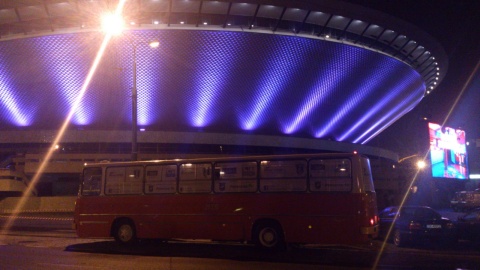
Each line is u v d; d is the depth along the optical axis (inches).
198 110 2022.6
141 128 2128.4
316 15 1662.2
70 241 717.3
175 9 1567.4
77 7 1504.7
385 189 2349.9
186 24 1615.4
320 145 2361.0
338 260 520.4
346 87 2038.6
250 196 579.5
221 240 588.1
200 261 514.6
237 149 2226.9
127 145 2139.5
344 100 2138.3
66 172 2005.4
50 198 1796.3
